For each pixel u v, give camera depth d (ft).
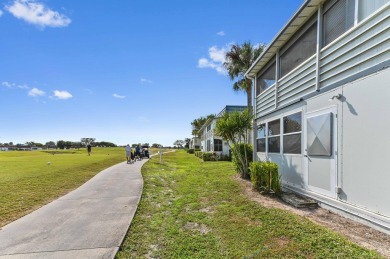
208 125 113.60
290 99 27.53
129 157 70.44
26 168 48.88
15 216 18.67
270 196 24.72
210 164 64.23
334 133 19.24
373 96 15.42
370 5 16.07
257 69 39.24
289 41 28.27
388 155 14.29
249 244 13.37
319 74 21.54
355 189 16.84
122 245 13.46
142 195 25.63
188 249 13.04
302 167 24.30
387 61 14.43
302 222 16.25
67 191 27.99
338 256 11.51
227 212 19.24
